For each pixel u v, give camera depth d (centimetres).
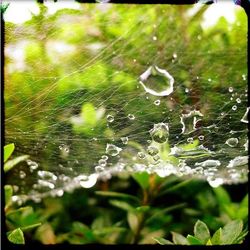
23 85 7
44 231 7
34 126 7
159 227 7
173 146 7
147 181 7
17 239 6
